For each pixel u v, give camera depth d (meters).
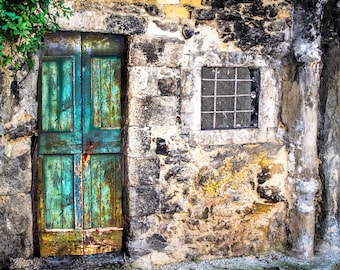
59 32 3.86
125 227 4.10
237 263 4.21
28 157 3.71
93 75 3.97
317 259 4.32
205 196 4.20
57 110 3.93
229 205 4.27
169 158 4.06
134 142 3.96
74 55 3.91
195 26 4.04
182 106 4.07
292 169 4.36
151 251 4.09
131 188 3.99
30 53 3.63
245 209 4.33
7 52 3.52
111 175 4.09
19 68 3.59
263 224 4.41
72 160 4.00
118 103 4.05
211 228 4.25
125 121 4.00
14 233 3.72
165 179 4.07
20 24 3.35
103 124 4.04
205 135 4.15
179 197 4.12
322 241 4.52
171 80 4.02
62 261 3.95
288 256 4.38
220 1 4.08
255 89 4.35
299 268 4.12
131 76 3.90
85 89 3.96
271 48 4.26
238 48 4.18
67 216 4.04
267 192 4.37
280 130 4.38
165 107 4.02
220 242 4.29
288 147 4.37
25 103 3.65
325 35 4.39
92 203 4.08
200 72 4.10
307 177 4.30
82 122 3.98
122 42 4.00
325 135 4.48
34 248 3.99
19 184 3.69
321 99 4.47
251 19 4.19
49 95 3.91
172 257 4.16
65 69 3.91
